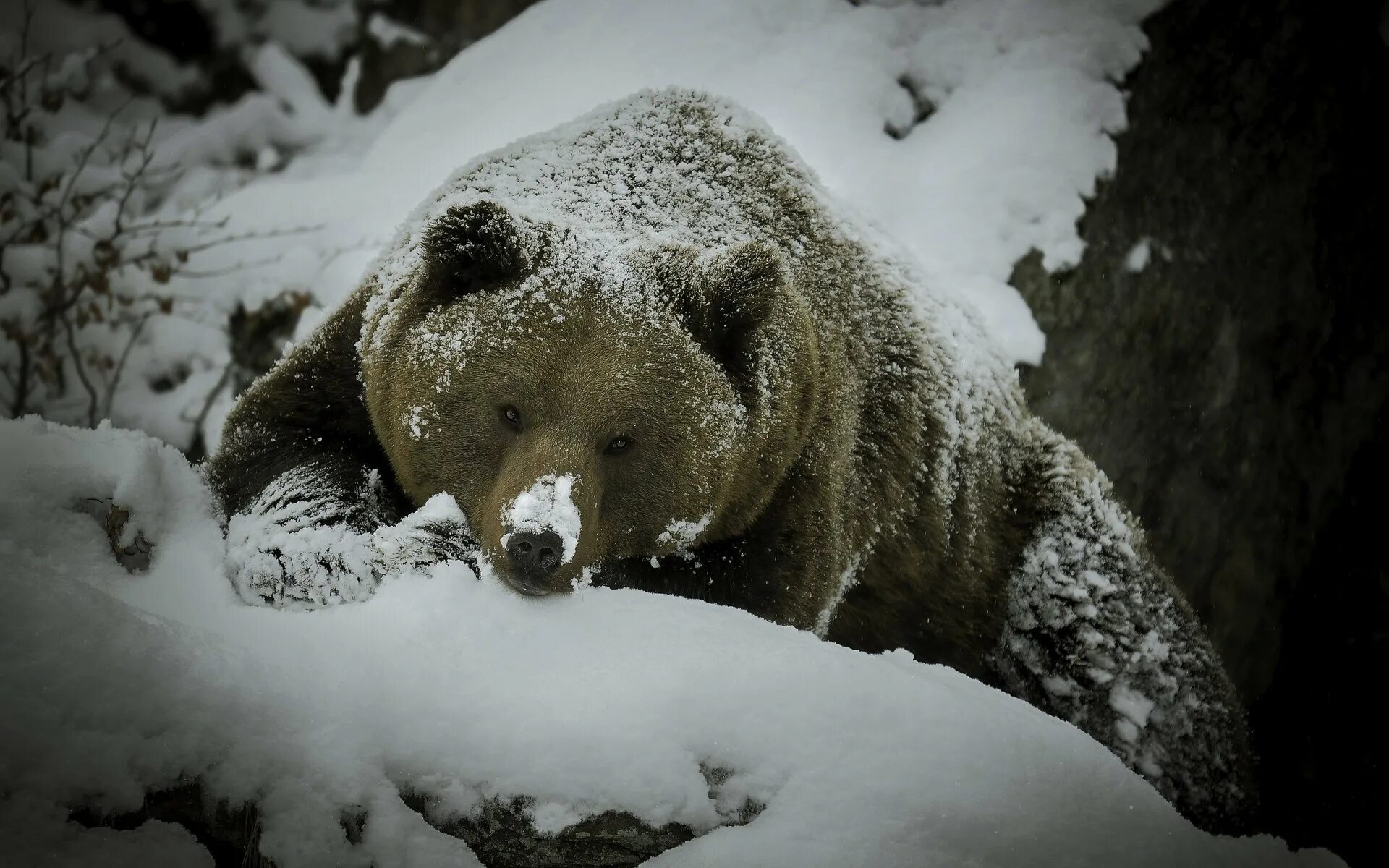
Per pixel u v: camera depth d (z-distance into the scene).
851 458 9.32
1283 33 16.88
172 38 20.58
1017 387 11.73
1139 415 15.20
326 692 5.53
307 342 8.89
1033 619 10.97
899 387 10.01
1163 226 15.52
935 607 10.59
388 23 19.44
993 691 6.79
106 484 6.65
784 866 5.36
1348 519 16.78
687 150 9.48
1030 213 14.66
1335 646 16.62
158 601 6.09
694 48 15.41
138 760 5.14
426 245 7.70
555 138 9.62
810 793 5.57
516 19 16.66
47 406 15.43
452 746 5.49
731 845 5.42
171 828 5.24
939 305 11.07
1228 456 15.86
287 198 16.06
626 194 8.98
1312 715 16.50
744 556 8.48
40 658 5.18
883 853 5.43
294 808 5.22
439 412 7.58
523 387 7.42
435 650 5.81
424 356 7.65
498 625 6.00
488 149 15.12
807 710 5.80
